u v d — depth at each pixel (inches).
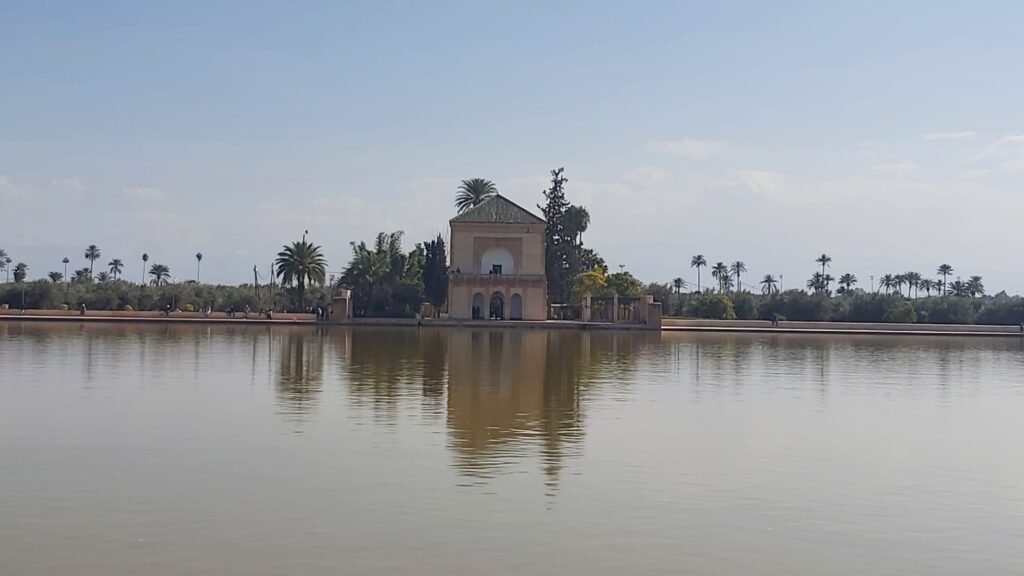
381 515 508.7
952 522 524.1
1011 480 632.4
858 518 528.1
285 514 506.9
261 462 634.8
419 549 453.4
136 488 557.3
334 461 642.2
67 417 813.2
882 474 643.5
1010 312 4025.6
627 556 451.2
